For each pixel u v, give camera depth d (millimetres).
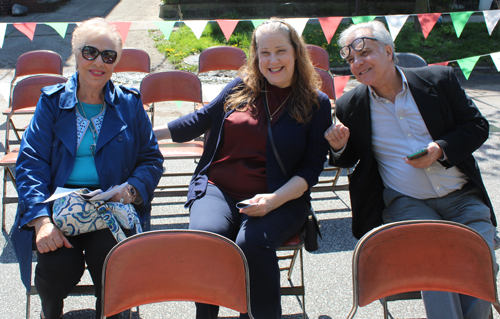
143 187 2189
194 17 12000
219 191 2324
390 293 1643
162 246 1632
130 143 2232
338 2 12656
